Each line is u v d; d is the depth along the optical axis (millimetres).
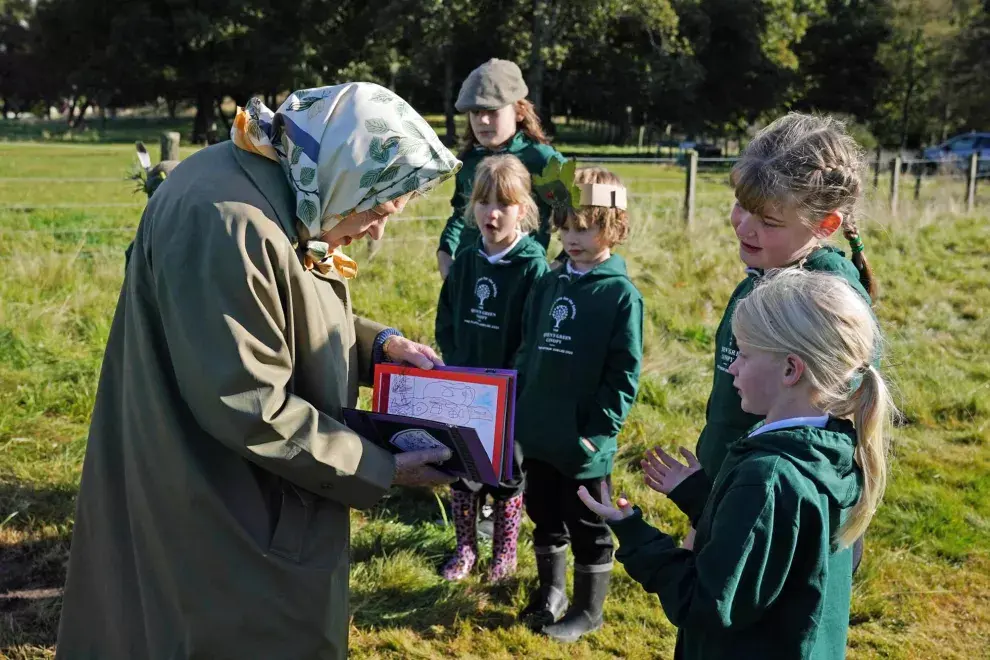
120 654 2104
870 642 3459
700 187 17344
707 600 1762
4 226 10000
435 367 2523
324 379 2070
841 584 1938
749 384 1928
